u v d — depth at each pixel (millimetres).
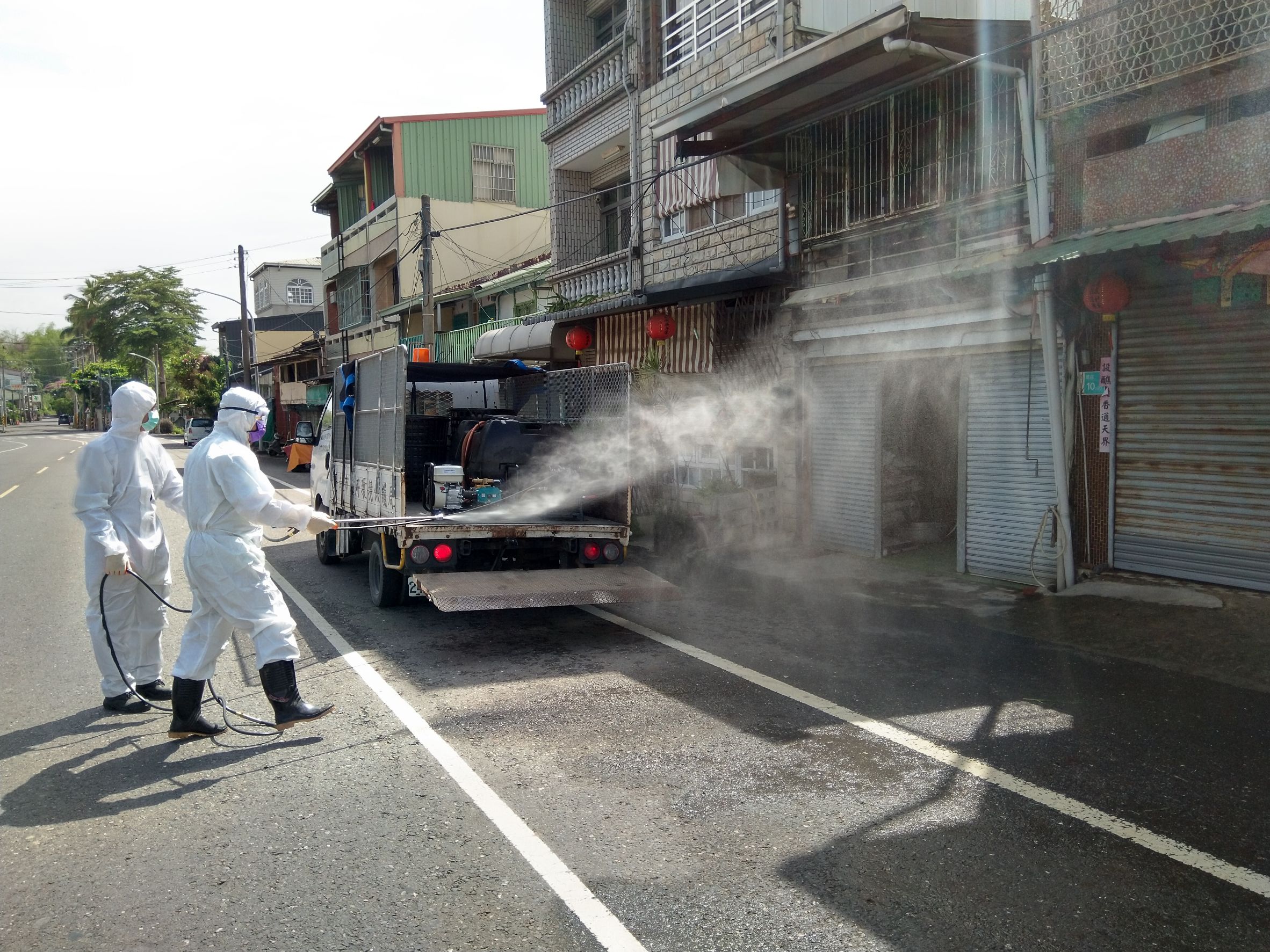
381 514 7871
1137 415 7680
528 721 5094
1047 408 8258
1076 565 8117
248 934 3055
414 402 10242
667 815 3896
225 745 4840
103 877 3455
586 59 16922
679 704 5355
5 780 4418
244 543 4816
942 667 6062
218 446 4781
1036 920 3047
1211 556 7258
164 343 67125
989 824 3760
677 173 13188
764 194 11586
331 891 3324
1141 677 5766
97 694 5797
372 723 5117
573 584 6977
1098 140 7688
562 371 9070
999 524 8766
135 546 5375
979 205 8594
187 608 8414
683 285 12281
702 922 3066
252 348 44531
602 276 15766
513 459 8148
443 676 5984
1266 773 4258
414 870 3469
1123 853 3500
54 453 39562
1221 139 6750
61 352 134875
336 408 10031
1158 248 6602
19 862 3590
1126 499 7812
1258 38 6645
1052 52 7691
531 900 3232
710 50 12258
